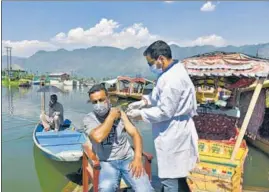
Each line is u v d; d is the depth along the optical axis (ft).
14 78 208.64
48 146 26.03
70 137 29.55
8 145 32.27
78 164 24.09
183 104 11.99
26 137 36.50
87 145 14.90
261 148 28.86
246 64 17.94
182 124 12.28
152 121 12.22
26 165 25.46
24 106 72.02
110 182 12.57
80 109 70.74
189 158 12.78
